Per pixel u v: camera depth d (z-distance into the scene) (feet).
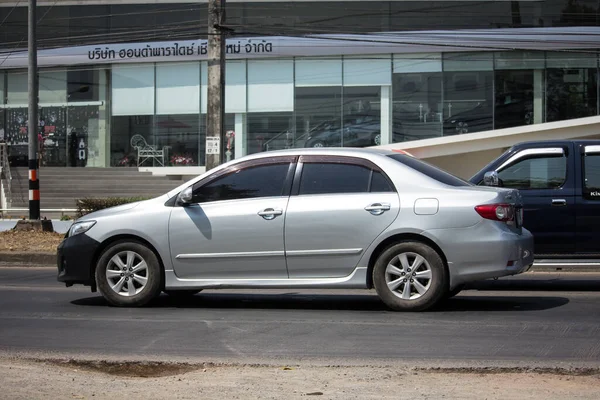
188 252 30.37
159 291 30.91
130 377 19.79
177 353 22.80
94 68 116.57
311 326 26.73
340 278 29.30
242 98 113.29
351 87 111.24
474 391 17.84
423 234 28.50
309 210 29.40
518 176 35.81
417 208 28.66
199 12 113.29
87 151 117.19
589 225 34.58
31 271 47.39
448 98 110.11
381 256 28.96
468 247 28.25
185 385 18.63
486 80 109.91
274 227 29.60
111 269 31.30
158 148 115.34
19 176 109.40
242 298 34.19
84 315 29.58
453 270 28.40
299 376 19.49
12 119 119.24
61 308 31.45
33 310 30.94
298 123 112.37
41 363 21.47
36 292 36.68
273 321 27.84
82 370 20.63
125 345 24.00
